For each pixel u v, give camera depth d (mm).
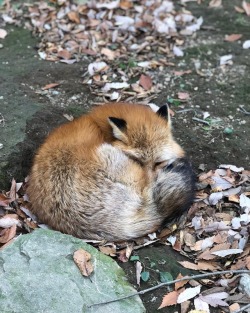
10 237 925
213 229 962
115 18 1542
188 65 1403
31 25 1523
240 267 888
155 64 1393
